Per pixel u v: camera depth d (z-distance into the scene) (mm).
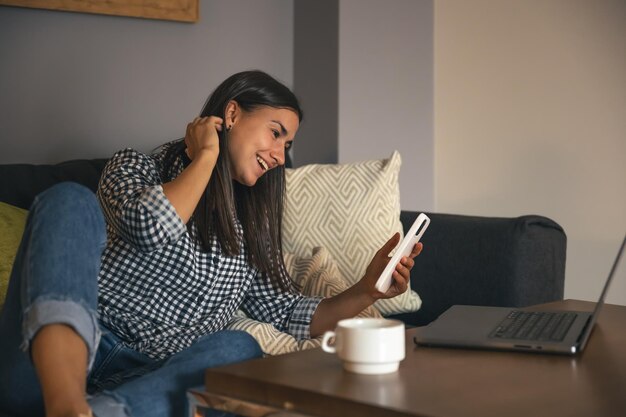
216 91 1758
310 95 2988
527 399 989
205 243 1665
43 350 1152
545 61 3482
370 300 1703
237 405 1069
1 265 1746
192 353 1340
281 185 1827
